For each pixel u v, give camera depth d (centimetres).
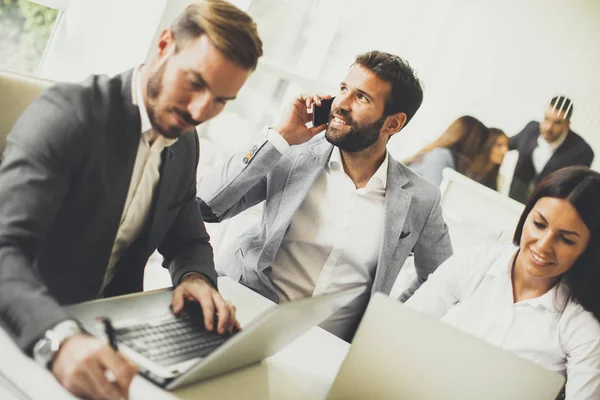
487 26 301
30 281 95
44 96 111
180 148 137
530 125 296
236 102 330
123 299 125
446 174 303
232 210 221
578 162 291
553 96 293
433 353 103
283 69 327
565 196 223
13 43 278
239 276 227
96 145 113
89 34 289
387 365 106
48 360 86
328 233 229
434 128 308
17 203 101
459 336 102
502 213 293
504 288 232
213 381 108
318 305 112
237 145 332
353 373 108
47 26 283
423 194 236
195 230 156
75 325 90
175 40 114
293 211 219
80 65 294
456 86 305
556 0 291
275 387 117
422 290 246
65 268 120
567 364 218
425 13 310
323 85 325
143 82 119
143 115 120
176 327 118
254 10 320
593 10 286
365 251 230
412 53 312
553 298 223
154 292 135
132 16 289
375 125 216
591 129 289
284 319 98
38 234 104
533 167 294
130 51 294
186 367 102
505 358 100
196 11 112
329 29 322
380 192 233
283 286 229
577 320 218
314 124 214
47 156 105
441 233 245
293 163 225
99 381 84
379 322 106
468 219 296
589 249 218
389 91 213
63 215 116
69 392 85
